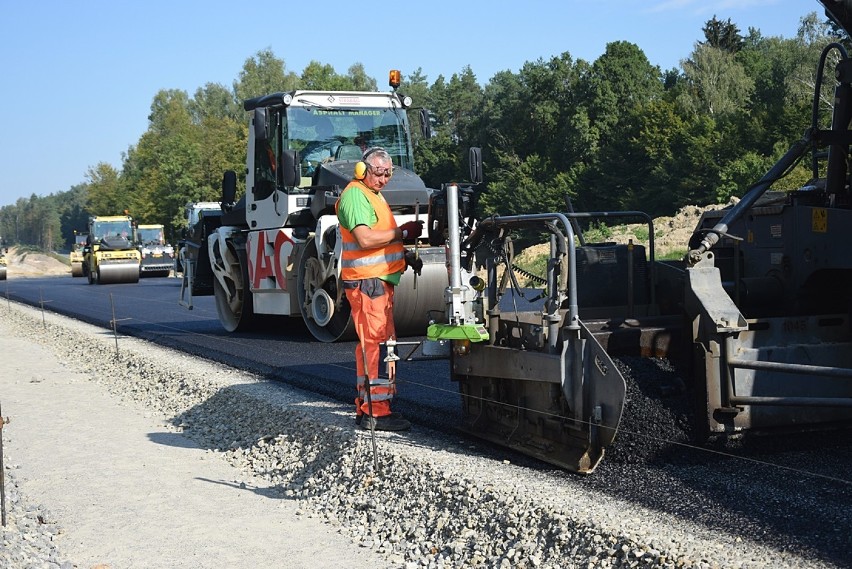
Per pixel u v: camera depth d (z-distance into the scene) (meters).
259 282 13.45
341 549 5.06
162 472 6.90
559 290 5.49
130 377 11.31
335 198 11.96
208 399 9.12
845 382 5.46
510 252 6.05
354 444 6.46
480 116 73.81
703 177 48.44
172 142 73.75
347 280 6.60
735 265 5.84
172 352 12.57
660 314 6.36
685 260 5.50
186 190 72.62
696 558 3.88
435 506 5.23
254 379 9.75
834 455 5.38
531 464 5.65
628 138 55.47
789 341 5.35
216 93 101.69
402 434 6.67
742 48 88.25
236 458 7.26
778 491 4.74
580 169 58.19
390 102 13.14
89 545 5.26
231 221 14.58
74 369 12.72
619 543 4.17
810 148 5.80
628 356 5.48
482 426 6.39
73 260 44.06
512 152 68.00
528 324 5.75
